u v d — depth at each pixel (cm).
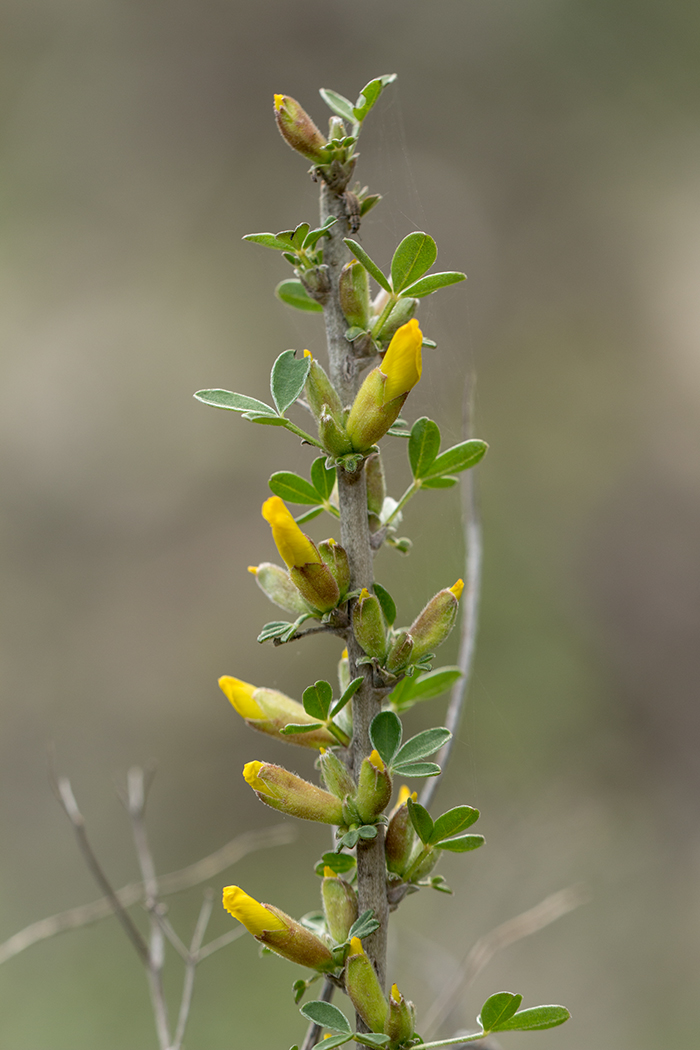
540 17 1117
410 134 1078
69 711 810
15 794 737
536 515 899
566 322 1032
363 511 148
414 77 1098
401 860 144
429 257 144
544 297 1040
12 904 631
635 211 1076
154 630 862
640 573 878
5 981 536
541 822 523
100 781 748
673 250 1052
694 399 973
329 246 152
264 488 924
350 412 143
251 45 1102
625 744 760
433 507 630
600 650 816
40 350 974
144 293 1019
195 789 753
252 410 143
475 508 205
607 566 882
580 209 1077
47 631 855
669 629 827
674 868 609
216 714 802
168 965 539
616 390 986
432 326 433
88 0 1095
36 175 1043
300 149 149
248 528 910
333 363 152
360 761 146
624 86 1112
